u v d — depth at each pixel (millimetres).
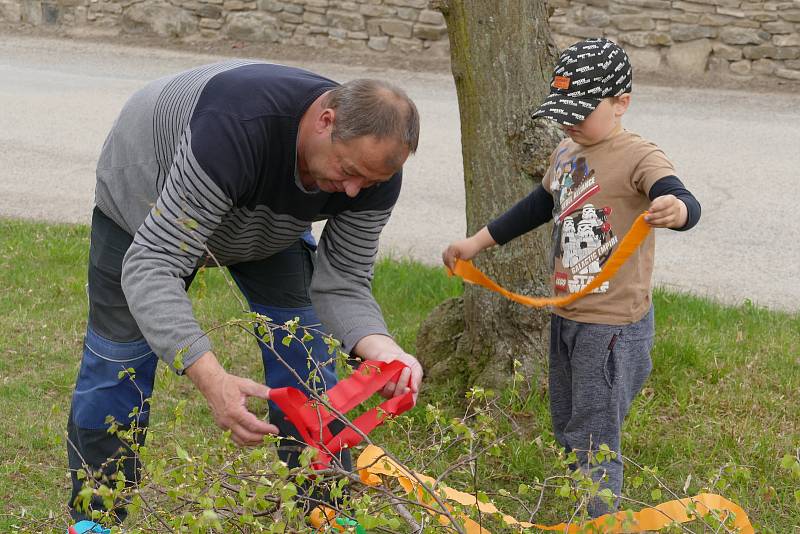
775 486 3582
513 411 4070
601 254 3008
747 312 5527
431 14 13227
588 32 12469
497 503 3496
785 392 4375
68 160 9164
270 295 3203
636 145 2965
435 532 2457
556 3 12461
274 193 2680
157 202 2549
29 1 15242
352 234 2916
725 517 2494
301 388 3217
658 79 12203
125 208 2834
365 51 13602
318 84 2604
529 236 4109
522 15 4047
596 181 3006
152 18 14516
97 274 2928
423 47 13391
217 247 2938
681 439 3943
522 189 4137
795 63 11875
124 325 2914
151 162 2736
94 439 2957
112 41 14469
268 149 2557
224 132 2490
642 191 2957
